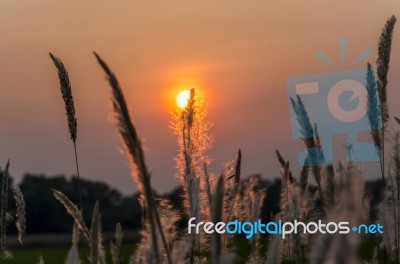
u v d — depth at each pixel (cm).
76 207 398
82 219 397
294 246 444
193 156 433
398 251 442
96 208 329
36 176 13388
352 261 119
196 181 413
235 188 472
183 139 437
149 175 220
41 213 12838
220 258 182
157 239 253
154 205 233
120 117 218
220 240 184
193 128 441
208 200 396
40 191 12988
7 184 504
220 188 188
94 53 221
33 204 12825
